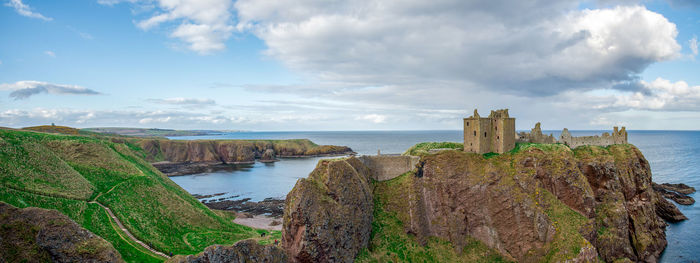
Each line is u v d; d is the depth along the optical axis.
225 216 107.06
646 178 92.88
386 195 78.00
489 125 82.31
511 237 70.56
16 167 70.31
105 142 119.06
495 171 75.56
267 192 154.75
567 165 75.56
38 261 42.19
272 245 55.59
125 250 59.16
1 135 83.94
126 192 82.81
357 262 62.81
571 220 68.56
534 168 75.12
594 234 68.88
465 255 70.69
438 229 73.19
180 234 75.62
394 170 82.38
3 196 59.09
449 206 74.69
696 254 80.25
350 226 63.12
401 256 67.06
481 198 74.31
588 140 93.31
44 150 83.00
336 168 66.88
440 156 79.56
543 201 70.50
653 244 79.81
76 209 66.31
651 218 86.25
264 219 110.44
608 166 81.19
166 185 102.50
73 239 45.84
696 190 141.25
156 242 65.38
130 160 113.12
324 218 58.25
